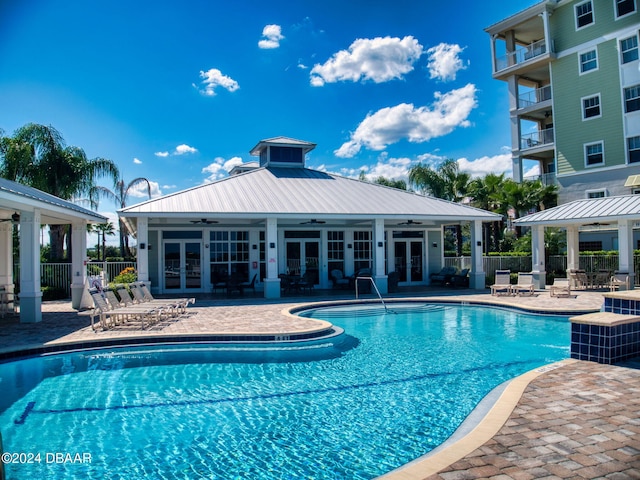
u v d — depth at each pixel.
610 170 26.08
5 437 5.39
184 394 6.98
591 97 26.94
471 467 3.54
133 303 13.38
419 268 24.16
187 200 17.64
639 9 24.70
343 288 22.09
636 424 4.49
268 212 17.11
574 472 3.46
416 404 6.40
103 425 5.74
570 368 6.71
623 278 18.00
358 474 4.35
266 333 10.22
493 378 7.67
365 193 21.78
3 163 23.47
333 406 6.35
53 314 14.22
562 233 26.80
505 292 19.31
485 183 31.20
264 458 4.76
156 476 4.39
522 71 31.27
